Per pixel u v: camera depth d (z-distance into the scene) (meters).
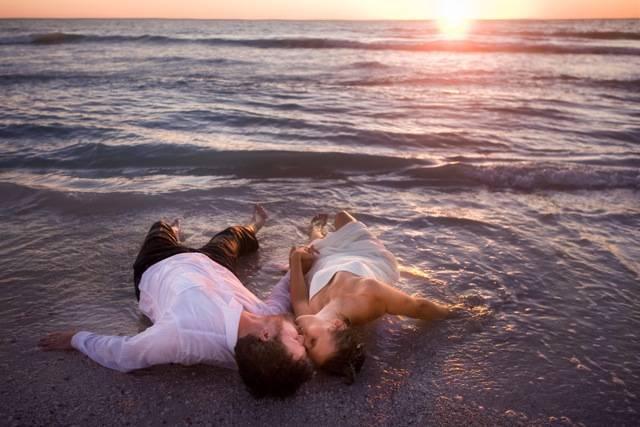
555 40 31.41
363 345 2.94
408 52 26.16
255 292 3.78
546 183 6.26
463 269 4.12
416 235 4.76
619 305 3.64
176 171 6.52
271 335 2.77
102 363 2.92
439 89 13.97
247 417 2.63
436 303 3.61
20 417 2.55
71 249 4.33
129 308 3.53
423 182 6.28
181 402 2.71
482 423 2.59
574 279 3.99
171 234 3.78
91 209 5.14
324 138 8.18
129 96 11.95
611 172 6.45
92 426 2.52
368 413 2.66
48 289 3.72
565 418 2.62
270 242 4.62
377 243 3.94
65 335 3.06
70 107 10.31
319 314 3.09
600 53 24.77
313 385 2.87
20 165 6.61
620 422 2.59
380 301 3.29
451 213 5.31
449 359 3.07
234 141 7.82
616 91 13.76
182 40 31.72
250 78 15.83
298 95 12.54
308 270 3.88
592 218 5.24
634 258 4.36
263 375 2.61
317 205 5.50
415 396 2.78
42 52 24.42
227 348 2.90
